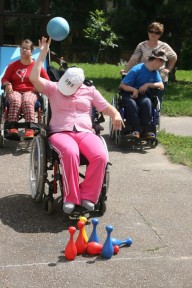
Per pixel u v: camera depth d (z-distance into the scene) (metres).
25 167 5.93
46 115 6.55
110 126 7.58
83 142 4.43
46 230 4.20
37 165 4.64
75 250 3.70
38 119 6.73
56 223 4.36
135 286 3.40
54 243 3.97
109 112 4.67
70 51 26.33
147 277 3.52
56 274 3.49
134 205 4.88
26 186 5.28
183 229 4.38
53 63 17.33
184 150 6.99
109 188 5.33
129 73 7.09
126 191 5.28
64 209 4.20
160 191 5.34
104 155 4.30
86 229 4.27
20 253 3.78
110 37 23.67
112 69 19.23
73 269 3.57
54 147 4.33
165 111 9.99
